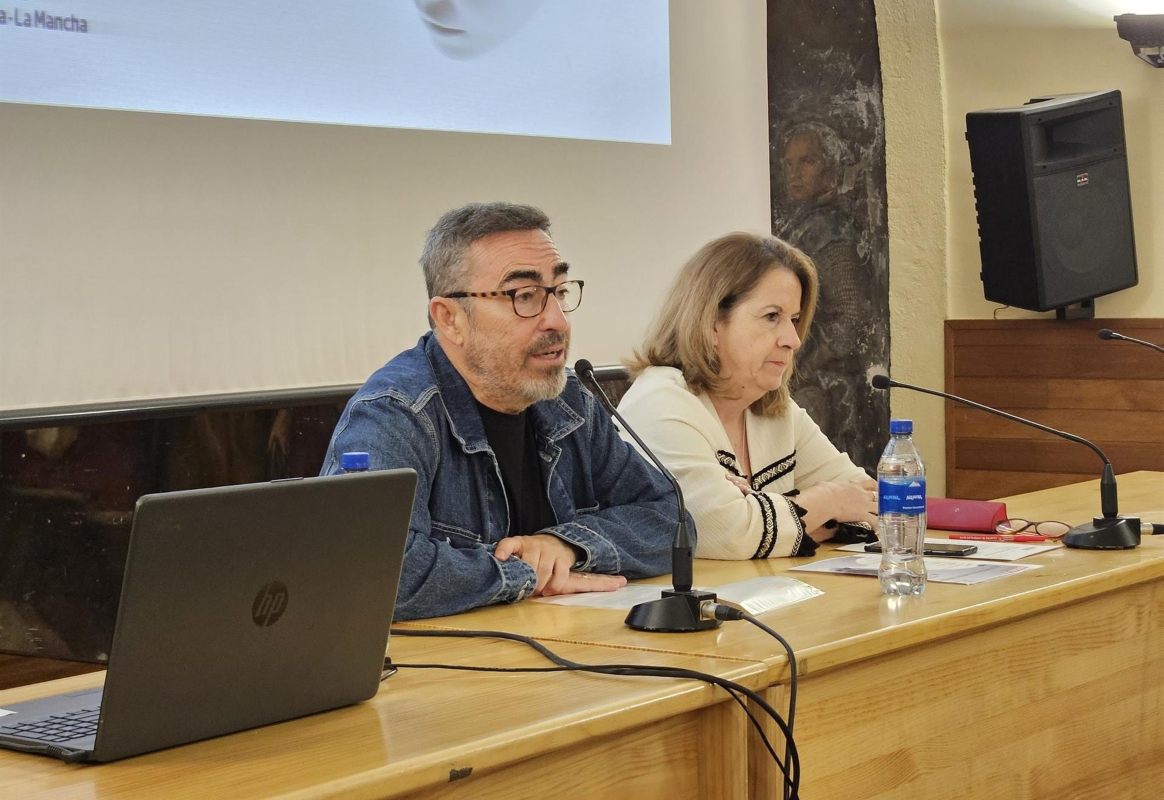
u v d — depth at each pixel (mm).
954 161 4551
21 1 2410
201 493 1104
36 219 2441
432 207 3061
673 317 2494
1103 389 4336
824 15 4406
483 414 2031
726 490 2254
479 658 1483
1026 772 1801
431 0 3049
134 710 1104
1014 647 1779
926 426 4680
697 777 1361
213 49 2676
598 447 2186
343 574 1228
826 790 1480
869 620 1606
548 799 1200
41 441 2473
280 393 2781
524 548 1902
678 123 3668
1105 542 2191
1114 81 4277
